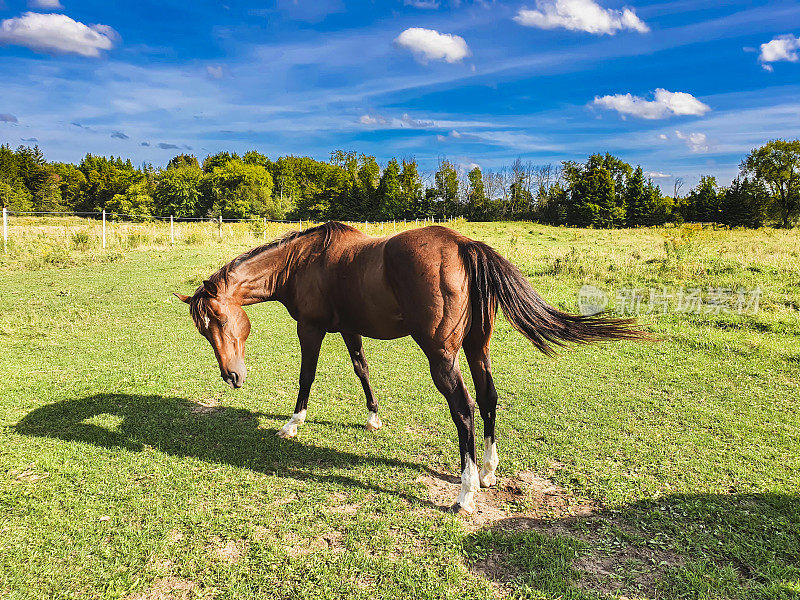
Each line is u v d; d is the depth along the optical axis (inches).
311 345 174.6
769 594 95.5
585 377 234.7
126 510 128.4
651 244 872.3
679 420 184.5
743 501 129.7
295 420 178.2
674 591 98.0
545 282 459.5
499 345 292.7
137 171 3038.9
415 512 129.5
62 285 460.1
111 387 218.8
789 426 176.7
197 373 240.8
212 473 148.1
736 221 1844.2
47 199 2422.5
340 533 120.3
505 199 2930.6
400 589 101.0
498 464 154.4
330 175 3280.0
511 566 107.3
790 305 345.4
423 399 210.4
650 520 122.7
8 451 157.9
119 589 100.7
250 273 172.1
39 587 101.4
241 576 104.7
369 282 146.9
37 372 237.5
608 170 2364.7
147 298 410.6
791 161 1902.1
